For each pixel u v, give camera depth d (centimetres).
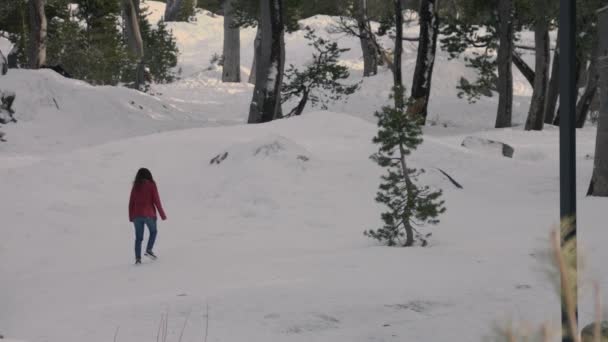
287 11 5991
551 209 2209
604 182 2333
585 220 1850
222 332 927
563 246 169
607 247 1324
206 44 9756
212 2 11838
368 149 2914
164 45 7331
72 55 5784
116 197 2580
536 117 5122
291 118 3334
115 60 6138
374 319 982
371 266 1365
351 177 2608
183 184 2638
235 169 2625
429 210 1686
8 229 2169
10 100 4344
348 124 3200
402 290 1134
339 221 2225
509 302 1035
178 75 7956
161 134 3178
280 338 898
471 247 1569
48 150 3978
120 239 2098
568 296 166
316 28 9419
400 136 1709
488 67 5644
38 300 1293
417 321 956
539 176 2744
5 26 6206
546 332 168
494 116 6231
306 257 1536
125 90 5050
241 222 2248
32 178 2659
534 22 5038
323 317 990
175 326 959
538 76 5100
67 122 4391
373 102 6219
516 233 1741
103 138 4294
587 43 4919
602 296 930
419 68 5059
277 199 2402
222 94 6744
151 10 11488
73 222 2283
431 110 6250
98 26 6309
